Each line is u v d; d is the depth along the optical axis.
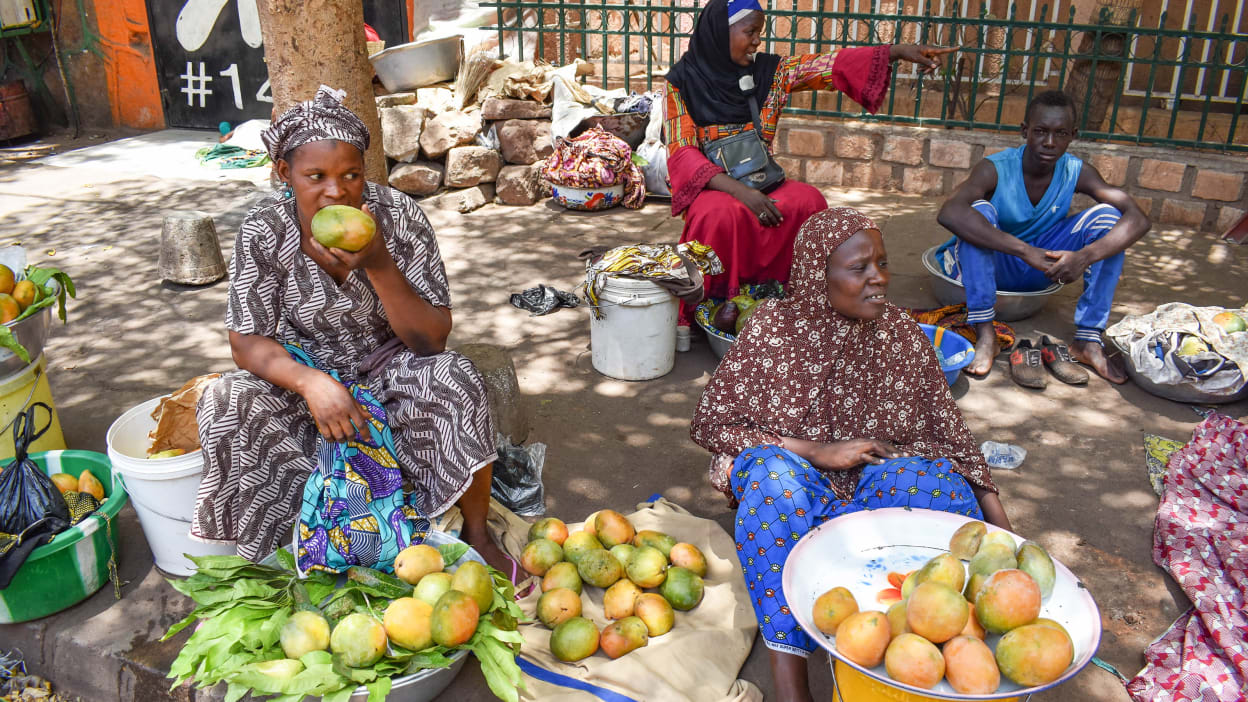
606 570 2.71
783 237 4.57
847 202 7.14
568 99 7.07
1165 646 2.59
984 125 7.11
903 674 1.95
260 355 2.55
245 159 8.45
